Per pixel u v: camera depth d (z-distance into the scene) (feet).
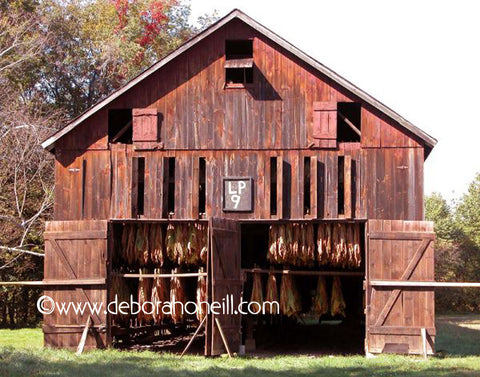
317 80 71.15
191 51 72.28
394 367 60.70
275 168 71.87
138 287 78.95
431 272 68.18
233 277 69.62
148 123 71.82
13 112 120.26
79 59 151.33
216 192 70.59
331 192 69.82
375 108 70.44
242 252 93.04
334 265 73.10
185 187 70.79
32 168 120.57
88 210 71.56
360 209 69.51
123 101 72.28
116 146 72.08
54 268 71.20
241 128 71.10
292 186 70.13
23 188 118.42
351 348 81.20
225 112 71.36
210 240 66.69
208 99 71.61
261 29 71.20
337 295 77.20
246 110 71.26
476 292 179.01
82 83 152.25
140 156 71.72
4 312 119.65
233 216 70.28
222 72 71.72
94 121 72.49
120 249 76.02
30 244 112.68
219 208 70.38
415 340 67.92
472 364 62.64
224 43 71.97
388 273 68.54
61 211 71.92
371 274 68.54
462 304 178.91
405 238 68.74
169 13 163.94
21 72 138.00
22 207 109.09
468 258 182.39
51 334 70.64
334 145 70.13
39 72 144.36
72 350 70.13
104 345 70.08
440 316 158.61
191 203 70.54
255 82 71.51
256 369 59.72
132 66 150.71
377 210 69.46
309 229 71.61
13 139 120.16
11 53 136.67
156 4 156.87
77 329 70.38
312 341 87.66
